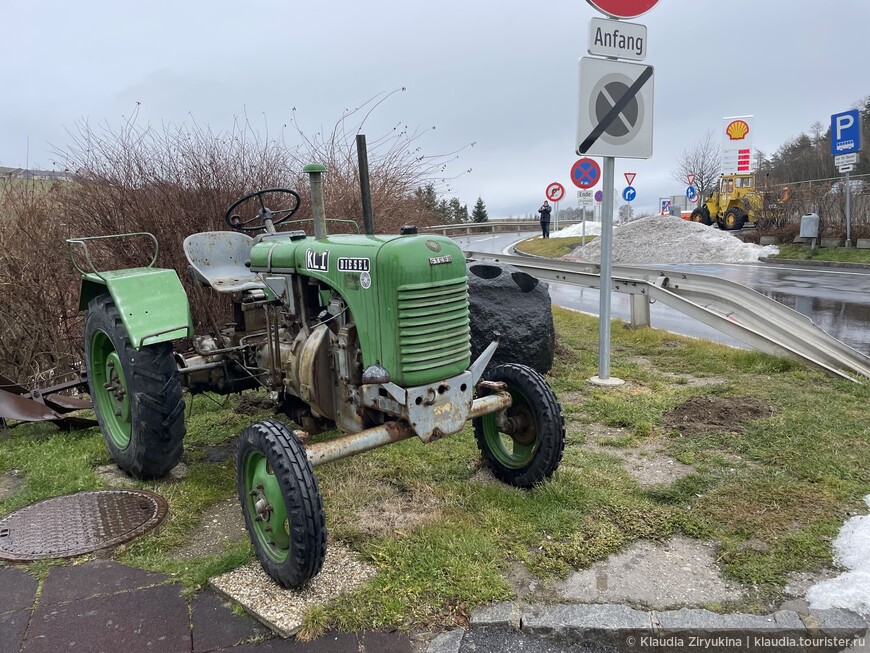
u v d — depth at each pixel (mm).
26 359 5902
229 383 4406
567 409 5020
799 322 6191
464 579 2707
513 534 3090
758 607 2525
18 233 5785
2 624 2533
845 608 2488
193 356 4426
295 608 2553
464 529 3121
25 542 3162
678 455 4023
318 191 3307
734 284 6934
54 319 6016
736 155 24328
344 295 3010
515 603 2580
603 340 5824
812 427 4328
